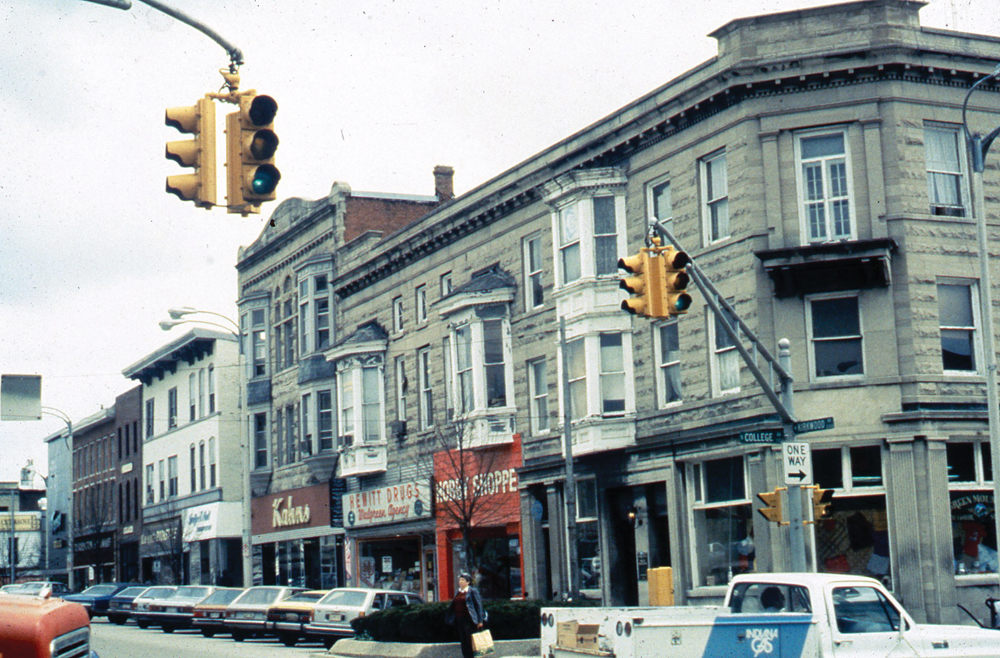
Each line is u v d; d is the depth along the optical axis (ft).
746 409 94.73
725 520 99.04
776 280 92.94
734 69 94.99
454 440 132.67
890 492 90.74
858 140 93.35
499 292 125.08
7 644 32.68
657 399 105.60
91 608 159.12
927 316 91.71
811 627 49.47
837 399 91.76
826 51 93.20
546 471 119.24
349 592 107.45
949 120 94.73
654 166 106.22
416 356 143.23
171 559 214.07
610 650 48.55
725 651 48.03
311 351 167.84
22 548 370.53
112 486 258.98
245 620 113.50
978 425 91.71
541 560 121.49
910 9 93.86
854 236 92.79
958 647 52.08
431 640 88.17
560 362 115.75
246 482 139.95
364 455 149.59
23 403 123.54
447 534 137.28
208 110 40.78
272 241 182.29
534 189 120.37
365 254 155.94
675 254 59.62
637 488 107.45
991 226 95.14
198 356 215.10
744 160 95.50
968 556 91.40
